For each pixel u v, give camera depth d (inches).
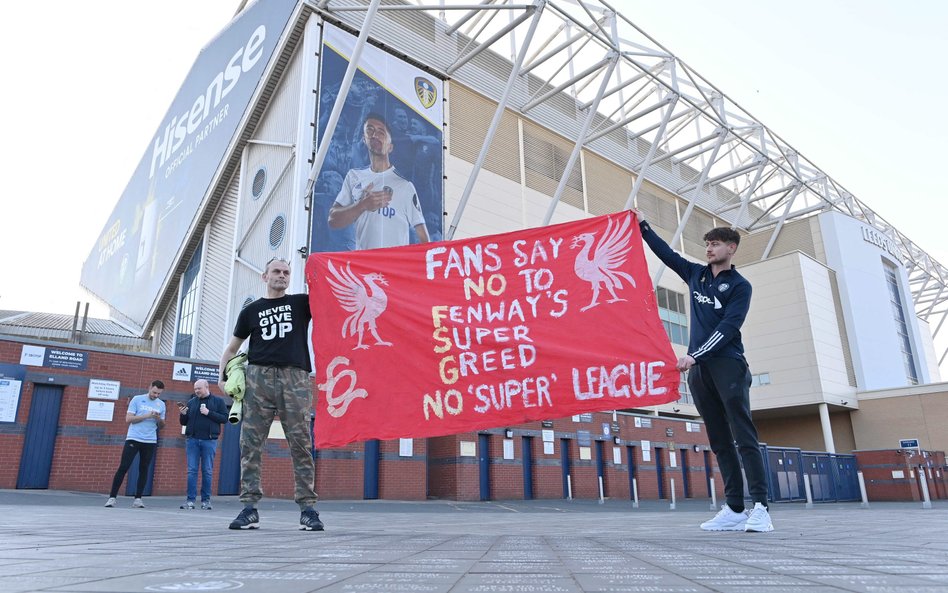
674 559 100.9
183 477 565.9
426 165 990.4
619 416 1005.2
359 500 659.4
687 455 1110.4
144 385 567.2
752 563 94.1
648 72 1090.7
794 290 1535.4
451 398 214.5
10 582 66.7
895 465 1293.1
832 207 1701.5
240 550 112.0
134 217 1467.8
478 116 1149.7
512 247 231.0
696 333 200.1
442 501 737.6
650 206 1512.1
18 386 514.0
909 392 1501.0
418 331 221.3
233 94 1050.7
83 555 98.1
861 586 68.6
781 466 1119.6
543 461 868.6
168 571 78.0
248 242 936.9
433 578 75.5
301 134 848.3
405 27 1040.8
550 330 220.1
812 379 1469.0
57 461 518.6
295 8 909.8
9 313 1443.2
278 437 609.9
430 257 231.3
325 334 219.3
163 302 1209.4
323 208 836.0
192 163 1160.8
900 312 1833.2
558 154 1302.9
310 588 65.9
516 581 73.5
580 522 306.5
